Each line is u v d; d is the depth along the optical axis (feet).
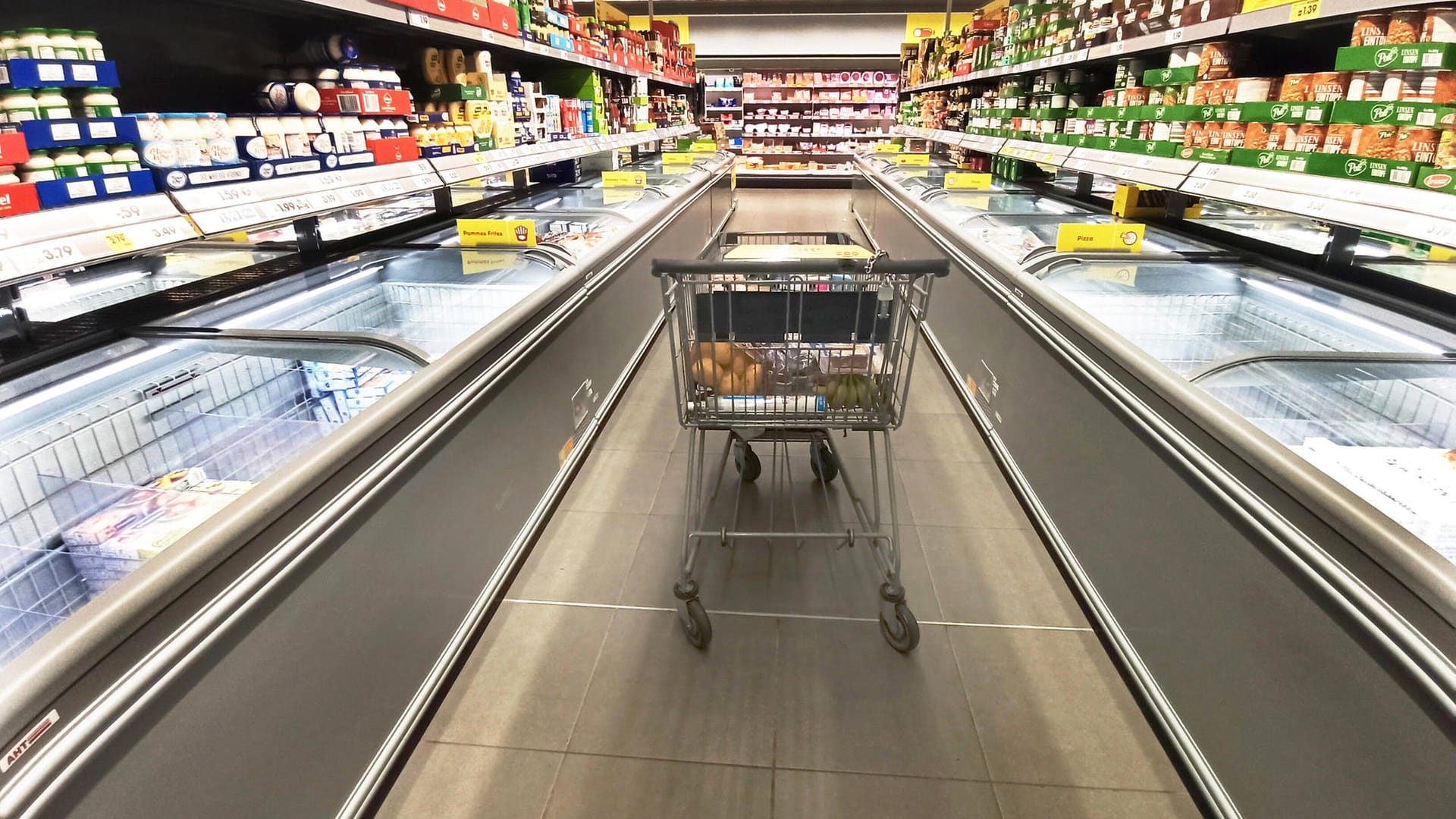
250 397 5.96
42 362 5.28
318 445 4.36
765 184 43.88
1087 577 7.07
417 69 10.03
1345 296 7.08
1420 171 4.89
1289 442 4.84
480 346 6.39
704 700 6.23
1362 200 5.20
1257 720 4.51
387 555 5.16
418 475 5.54
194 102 7.30
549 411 8.56
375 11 7.01
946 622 7.07
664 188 17.39
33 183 4.13
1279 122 6.36
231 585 3.59
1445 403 5.18
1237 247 9.22
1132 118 9.25
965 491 9.30
